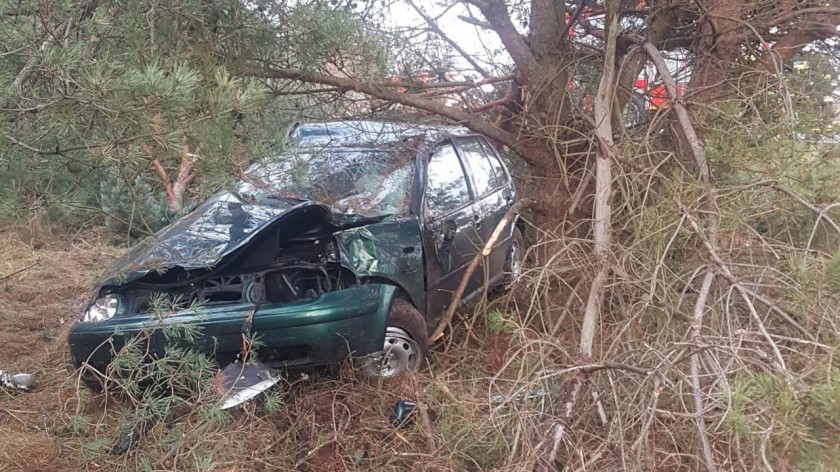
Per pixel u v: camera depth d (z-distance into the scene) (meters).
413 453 3.04
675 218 3.11
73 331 3.71
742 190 3.11
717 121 3.74
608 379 2.77
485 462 2.89
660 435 2.69
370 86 4.38
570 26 4.74
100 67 2.55
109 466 3.18
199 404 3.19
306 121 4.75
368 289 3.85
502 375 3.46
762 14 4.35
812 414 2.02
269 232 3.92
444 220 4.57
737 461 2.33
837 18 4.40
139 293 3.88
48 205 3.08
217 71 2.98
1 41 2.76
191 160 3.04
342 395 3.72
